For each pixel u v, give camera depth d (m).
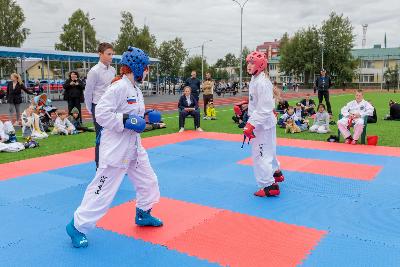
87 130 11.36
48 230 4.06
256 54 4.85
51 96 29.55
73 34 55.69
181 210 4.64
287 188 5.50
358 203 4.86
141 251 3.56
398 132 10.79
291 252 3.52
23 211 4.63
